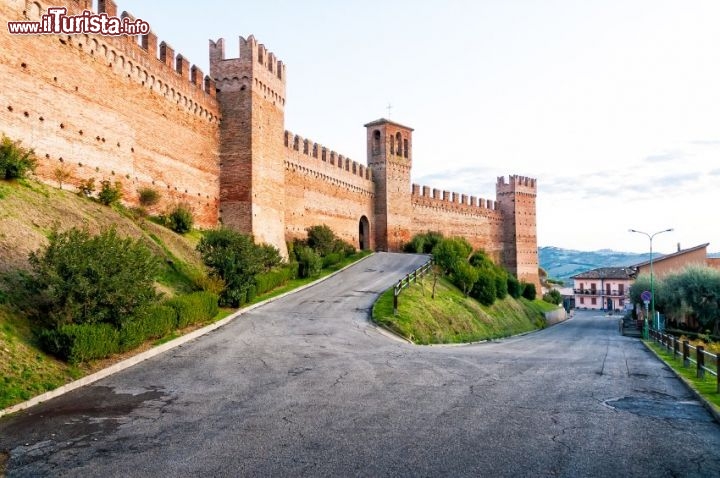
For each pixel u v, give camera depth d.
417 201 70.31
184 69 34.88
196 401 12.42
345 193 58.66
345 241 57.97
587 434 10.02
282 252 41.94
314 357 18.02
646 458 8.79
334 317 27.25
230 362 16.81
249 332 22.31
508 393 13.45
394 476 8.01
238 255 27.59
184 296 22.05
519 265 86.00
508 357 20.73
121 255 16.42
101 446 9.45
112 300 15.85
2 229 17.97
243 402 12.32
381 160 65.81
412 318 29.20
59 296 15.09
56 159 24.44
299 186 49.88
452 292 43.53
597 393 13.72
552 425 10.59
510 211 86.44
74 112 25.66
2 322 14.44
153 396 12.88
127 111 29.50
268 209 40.03
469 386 14.23
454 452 9.00
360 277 41.75
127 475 8.16
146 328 17.78
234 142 37.97
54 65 24.52
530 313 59.78
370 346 20.97
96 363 15.29
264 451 9.09
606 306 124.25
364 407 11.86
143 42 31.44
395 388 13.80
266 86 40.25
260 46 39.56
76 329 14.42
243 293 27.73
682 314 51.53
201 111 36.34
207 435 9.98
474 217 80.25
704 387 14.30
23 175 21.50
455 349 23.94
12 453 9.16
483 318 41.22
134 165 29.95
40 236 19.11
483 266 53.88
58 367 14.01
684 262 69.88
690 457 8.85
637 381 15.77
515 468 8.30
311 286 37.38
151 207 31.08
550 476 8.02
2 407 11.44
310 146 52.16
